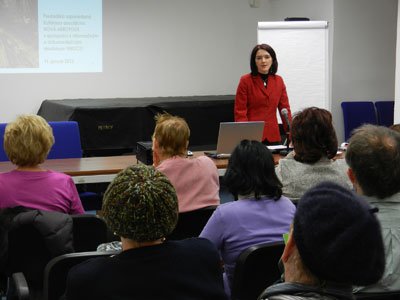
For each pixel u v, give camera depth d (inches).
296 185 95.7
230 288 84.0
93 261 51.6
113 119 229.1
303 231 37.8
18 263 84.7
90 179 142.9
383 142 61.4
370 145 61.3
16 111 267.9
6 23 261.9
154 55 287.1
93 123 226.1
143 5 282.4
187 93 295.4
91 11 273.6
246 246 81.6
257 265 78.5
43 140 95.8
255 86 194.2
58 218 83.7
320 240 37.0
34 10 265.4
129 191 51.1
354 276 36.8
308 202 38.6
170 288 50.9
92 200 163.0
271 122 196.1
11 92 266.4
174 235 111.4
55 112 241.9
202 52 295.6
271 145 184.4
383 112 270.5
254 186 83.4
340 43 268.8
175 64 291.4
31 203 92.4
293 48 260.5
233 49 301.1
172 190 53.1
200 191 110.3
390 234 60.1
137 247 52.3
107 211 51.8
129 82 284.0
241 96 195.0
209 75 298.5
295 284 39.6
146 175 52.6
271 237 81.7
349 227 36.8
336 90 270.4
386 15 275.7
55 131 171.5
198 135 251.1
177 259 52.2
